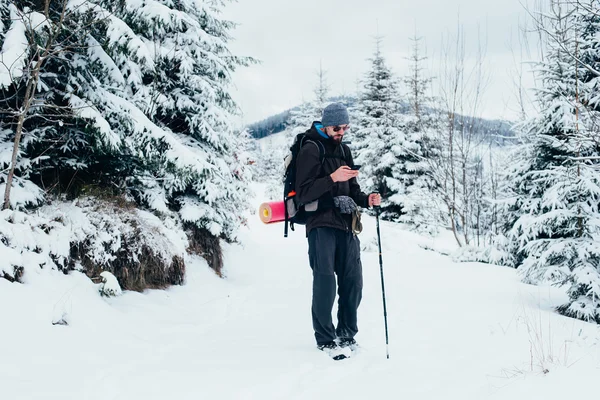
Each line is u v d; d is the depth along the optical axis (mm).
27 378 2752
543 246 6871
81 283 4656
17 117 5164
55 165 5641
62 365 3039
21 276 4117
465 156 12797
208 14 8945
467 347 3352
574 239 6594
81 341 3535
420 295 6328
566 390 2240
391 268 9469
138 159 6496
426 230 21328
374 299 5953
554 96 8266
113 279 4910
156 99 8016
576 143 6344
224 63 9109
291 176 3547
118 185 6742
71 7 4980
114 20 5426
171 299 6020
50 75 5195
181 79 8641
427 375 2729
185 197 9180
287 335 4090
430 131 14289
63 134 5520
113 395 2584
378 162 23734
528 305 6137
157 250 6414
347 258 3529
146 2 6391
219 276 9375
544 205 6957
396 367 2949
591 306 6020
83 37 5281
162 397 2525
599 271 6367
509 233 7680
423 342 3617
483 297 6379
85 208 5676
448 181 13266
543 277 6551
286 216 3535
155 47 7773
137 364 3172
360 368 3027
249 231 20344
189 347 3682
